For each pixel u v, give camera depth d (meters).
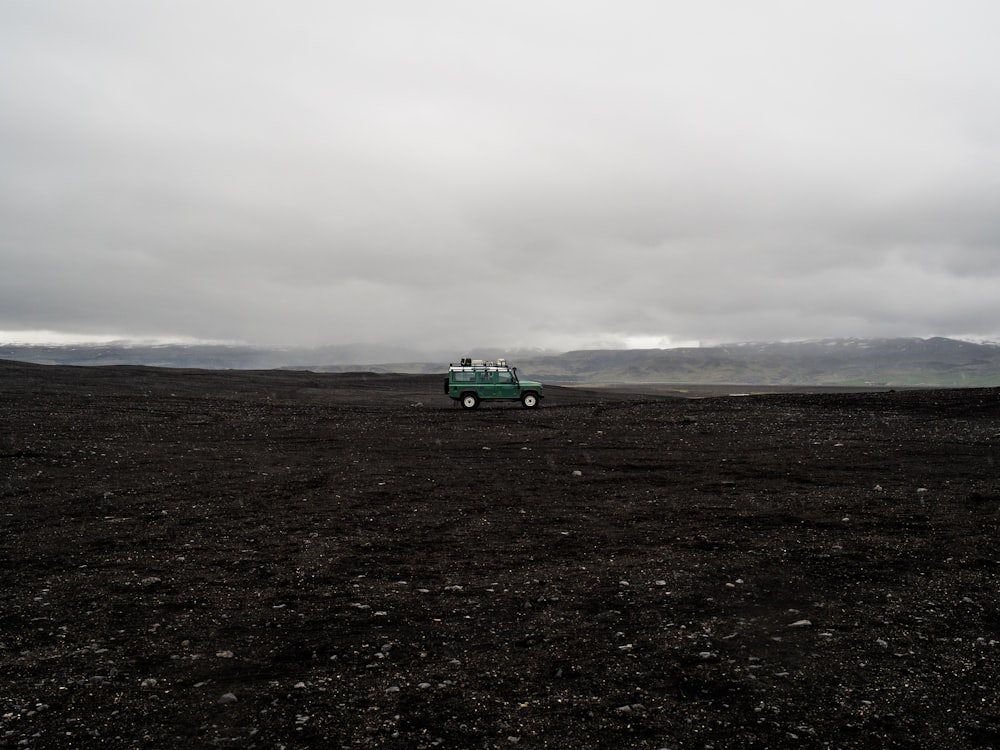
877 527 11.24
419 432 26.31
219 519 12.48
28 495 14.30
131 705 5.58
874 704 5.57
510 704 5.64
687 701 5.68
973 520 11.40
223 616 7.72
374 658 6.57
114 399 37.47
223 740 5.05
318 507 13.48
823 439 22.22
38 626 7.41
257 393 50.12
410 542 10.94
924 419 26.84
